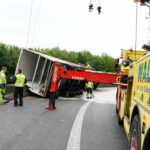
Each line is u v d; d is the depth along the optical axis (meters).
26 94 25.44
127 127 8.78
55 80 16.75
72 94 29.45
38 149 8.59
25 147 8.77
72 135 10.54
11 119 13.28
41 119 13.57
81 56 63.72
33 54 24.67
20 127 11.59
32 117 14.05
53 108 17.31
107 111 17.81
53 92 17.17
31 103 20.12
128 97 10.46
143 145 5.76
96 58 66.12
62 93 28.31
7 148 8.60
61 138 10.02
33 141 9.50
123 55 15.91
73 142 9.54
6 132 10.66
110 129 11.97
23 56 24.45
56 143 9.34
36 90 24.91
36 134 10.48
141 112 6.48
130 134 7.37
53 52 56.84
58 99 25.30
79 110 17.56
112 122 13.70
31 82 25.06
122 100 11.98
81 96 30.98
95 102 23.98
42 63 24.64
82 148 8.87
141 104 6.69
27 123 12.48
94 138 10.27
